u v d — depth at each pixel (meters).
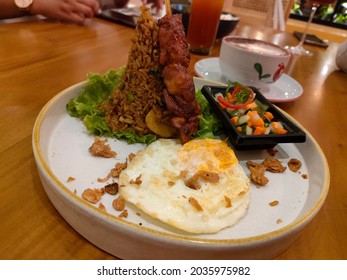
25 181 0.20
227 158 0.23
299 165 0.26
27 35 0.45
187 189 0.20
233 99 0.29
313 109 0.38
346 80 0.51
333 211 0.23
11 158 0.22
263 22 0.86
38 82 0.33
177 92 0.24
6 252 0.16
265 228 0.20
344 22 1.08
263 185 0.24
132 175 0.21
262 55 0.34
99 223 0.16
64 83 0.33
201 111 0.28
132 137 0.26
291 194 0.23
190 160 0.23
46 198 0.19
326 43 0.72
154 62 0.25
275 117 0.29
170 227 0.18
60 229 0.18
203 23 0.48
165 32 0.24
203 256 0.16
